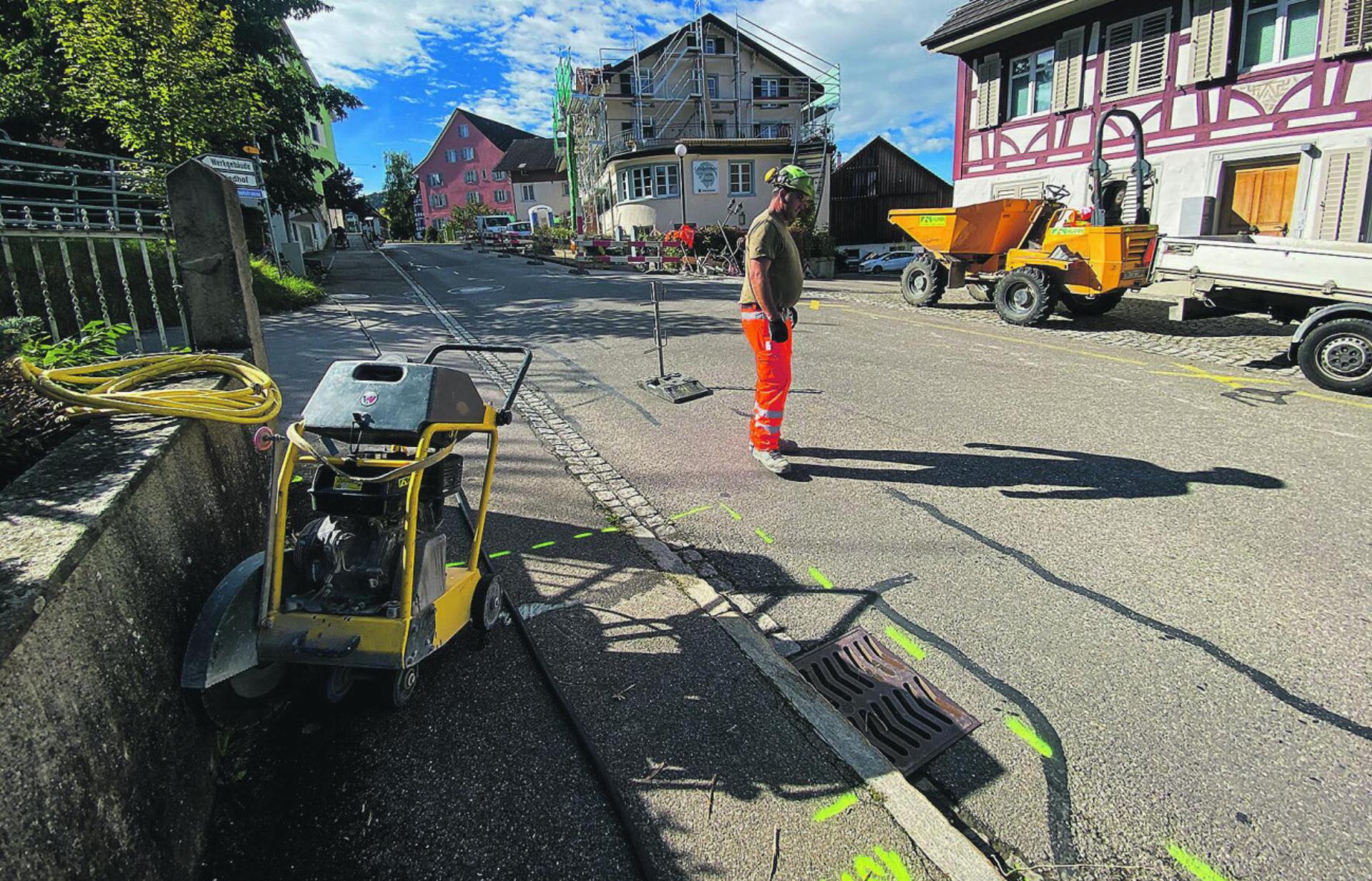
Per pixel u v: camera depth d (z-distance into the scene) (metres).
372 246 48.53
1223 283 7.77
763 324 4.68
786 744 2.45
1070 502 4.45
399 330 10.35
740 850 2.05
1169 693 2.77
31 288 6.16
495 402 6.72
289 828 2.12
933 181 30.80
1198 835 2.17
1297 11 12.16
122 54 10.84
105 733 1.69
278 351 8.48
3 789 1.30
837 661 2.99
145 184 7.48
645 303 13.23
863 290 16.42
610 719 2.57
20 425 2.34
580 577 3.55
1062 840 2.17
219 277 3.63
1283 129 12.45
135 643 1.92
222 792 2.24
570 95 36.72
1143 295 12.86
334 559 2.40
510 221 48.69
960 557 3.81
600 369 7.98
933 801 2.31
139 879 1.72
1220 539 3.94
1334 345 6.77
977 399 6.71
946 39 16.94
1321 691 2.76
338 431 2.33
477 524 2.90
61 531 1.72
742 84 36.69
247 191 11.71
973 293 13.75
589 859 2.03
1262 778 2.37
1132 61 14.34
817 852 2.04
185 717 2.12
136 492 2.06
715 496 4.60
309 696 2.65
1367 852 2.10
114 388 2.60
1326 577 3.54
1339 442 5.37
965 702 2.75
